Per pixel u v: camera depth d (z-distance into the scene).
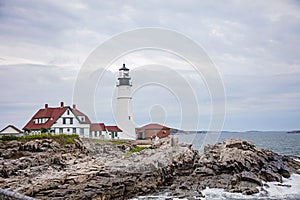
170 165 28.41
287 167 31.77
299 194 24.05
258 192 24.09
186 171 29.16
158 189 25.55
